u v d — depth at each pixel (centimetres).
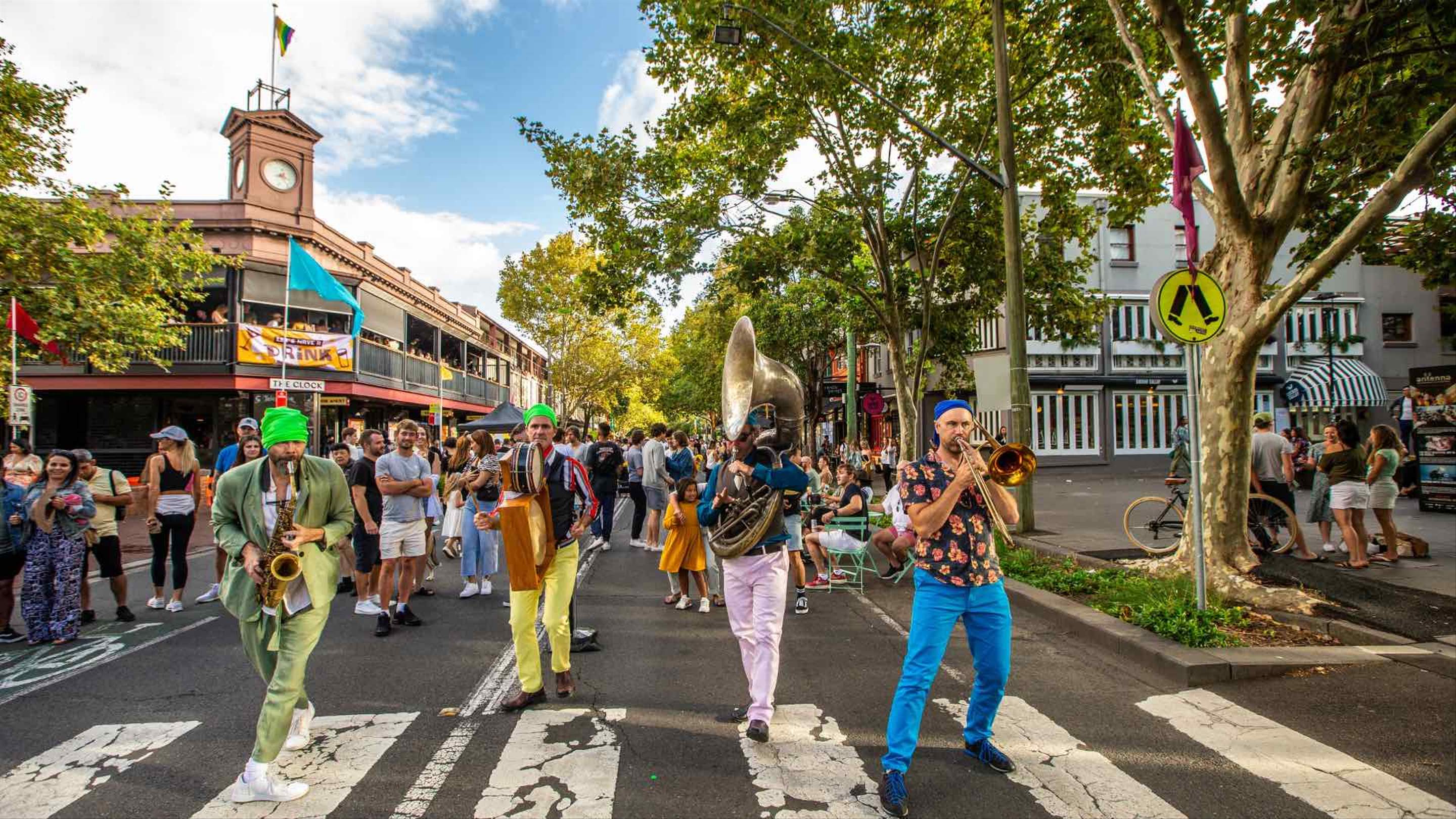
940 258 1579
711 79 1332
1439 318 2498
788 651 565
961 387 1961
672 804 323
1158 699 453
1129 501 1570
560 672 462
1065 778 345
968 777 346
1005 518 346
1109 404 2412
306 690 477
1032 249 1496
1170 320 570
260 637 358
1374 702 439
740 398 542
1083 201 2381
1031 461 329
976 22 1244
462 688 481
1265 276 668
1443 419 1216
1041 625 635
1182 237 2472
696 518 700
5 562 599
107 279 1463
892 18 1206
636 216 1352
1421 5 580
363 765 364
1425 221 817
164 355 2027
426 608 728
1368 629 556
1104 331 2423
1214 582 657
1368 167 704
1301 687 467
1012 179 1029
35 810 322
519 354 5138
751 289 1424
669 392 5297
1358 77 693
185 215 2083
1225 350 671
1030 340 2369
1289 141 676
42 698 466
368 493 689
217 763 369
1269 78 823
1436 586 690
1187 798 326
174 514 720
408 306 2855
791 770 355
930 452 356
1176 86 952
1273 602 618
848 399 1930
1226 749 377
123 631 638
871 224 1380
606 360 3988
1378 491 798
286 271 2186
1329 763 360
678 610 707
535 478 448
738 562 423
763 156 1319
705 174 1364
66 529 609
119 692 477
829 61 1010
